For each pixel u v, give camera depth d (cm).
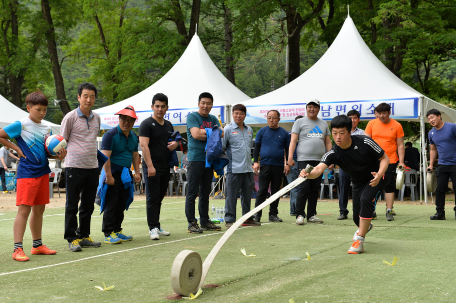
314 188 717
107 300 295
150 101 1306
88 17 2536
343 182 761
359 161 452
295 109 1133
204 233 614
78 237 505
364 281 335
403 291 306
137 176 573
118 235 559
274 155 714
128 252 475
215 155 597
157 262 421
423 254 443
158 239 562
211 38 2402
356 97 1102
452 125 728
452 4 1762
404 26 1491
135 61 2184
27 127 453
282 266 394
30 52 2519
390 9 1485
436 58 1584
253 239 553
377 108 740
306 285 326
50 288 328
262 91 3600
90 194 509
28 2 2600
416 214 838
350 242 523
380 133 739
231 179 659
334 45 1230
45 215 884
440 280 335
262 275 361
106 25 2936
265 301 288
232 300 292
